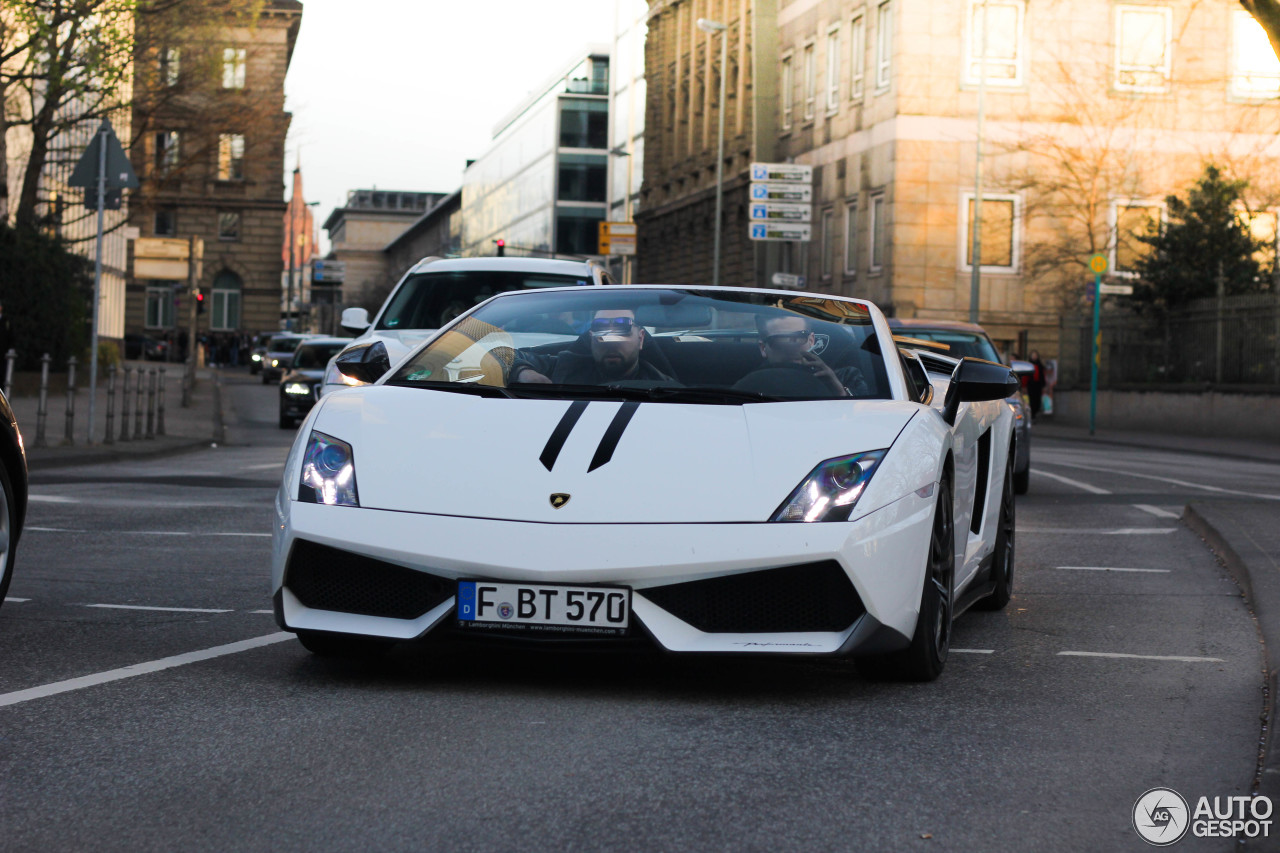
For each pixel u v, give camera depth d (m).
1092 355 35.47
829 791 3.79
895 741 4.36
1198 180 35.38
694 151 63.19
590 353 5.64
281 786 3.73
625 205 77.69
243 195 78.94
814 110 49.22
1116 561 9.23
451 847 3.27
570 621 4.53
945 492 5.31
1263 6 13.78
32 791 3.66
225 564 8.05
